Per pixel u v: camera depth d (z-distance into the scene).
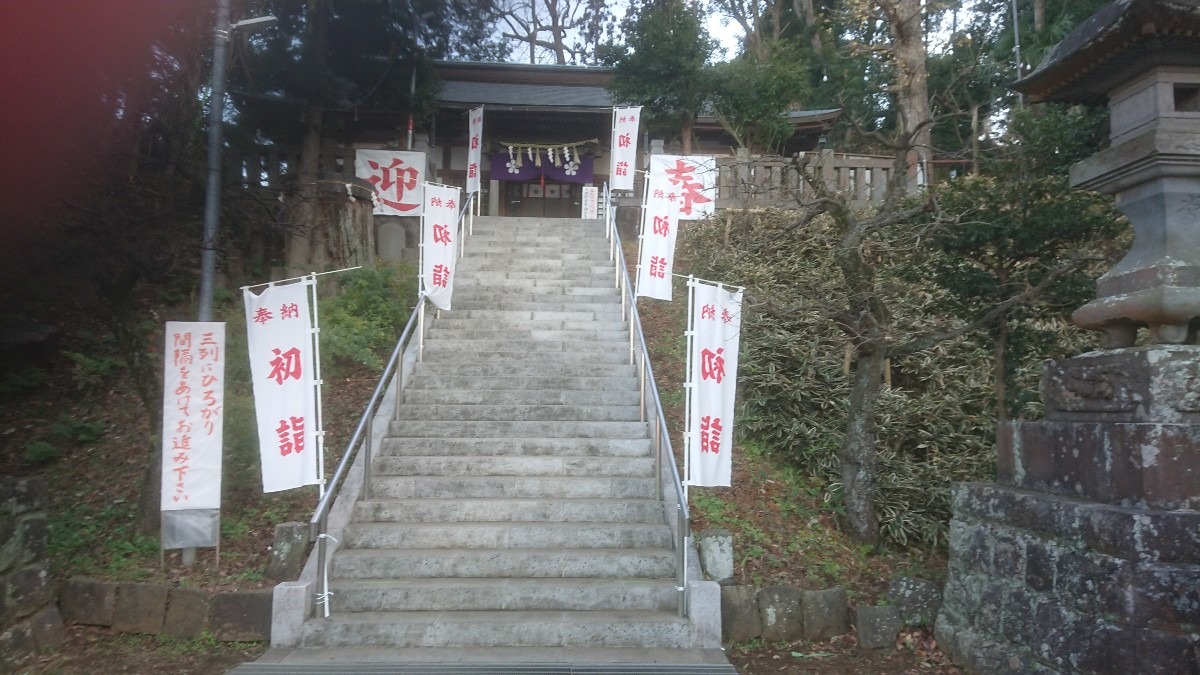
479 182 17.06
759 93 15.56
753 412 8.71
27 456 8.01
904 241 9.56
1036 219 6.90
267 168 13.66
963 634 5.43
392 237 14.27
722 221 12.66
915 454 8.53
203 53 8.73
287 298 6.62
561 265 12.45
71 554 6.57
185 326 6.39
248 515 7.04
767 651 5.76
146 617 5.82
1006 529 5.16
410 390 8.76
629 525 6.77
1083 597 4.31
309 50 12.96
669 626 5.73
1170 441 4.18
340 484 7.36
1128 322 4.91
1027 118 7.33
